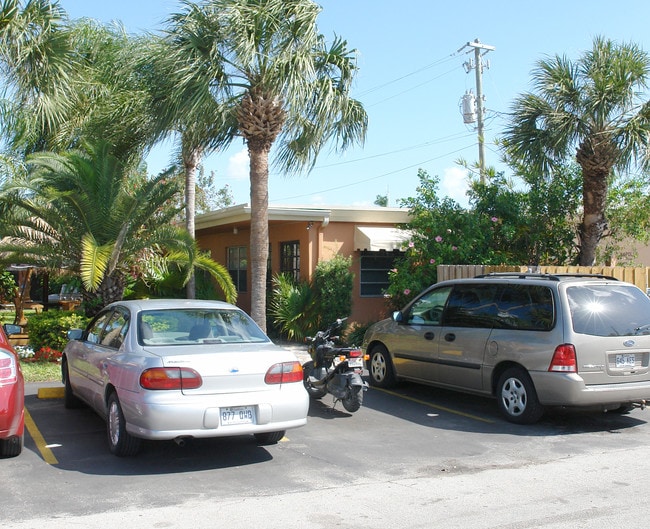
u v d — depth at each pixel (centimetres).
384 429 805
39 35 1320
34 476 602
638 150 1299
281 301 1542
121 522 489
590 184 1381
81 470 622
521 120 1423
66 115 1526
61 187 1235
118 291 1318
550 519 499
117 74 1480
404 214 1664
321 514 511
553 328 786
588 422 846
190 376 606
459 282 951
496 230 1516
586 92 1352
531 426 820
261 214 1212
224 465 645
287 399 640
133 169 1487
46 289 2162
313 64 1151
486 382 863
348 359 883
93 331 817
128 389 622
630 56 1348
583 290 805
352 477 611
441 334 938
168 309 724
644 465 652
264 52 1136
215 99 1164
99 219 1235
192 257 1252
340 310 1551
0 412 597
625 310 812
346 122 1266
